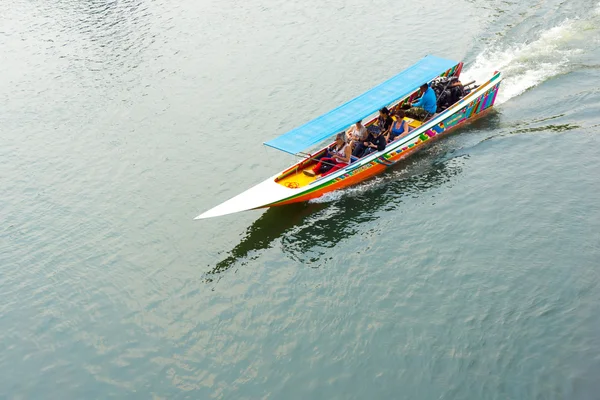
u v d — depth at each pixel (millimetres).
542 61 30812
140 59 36719
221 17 41000
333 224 22625
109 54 37844
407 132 25250
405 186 23969
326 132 22891
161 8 43688
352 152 24625
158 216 24328
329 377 16844
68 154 29047
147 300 20391
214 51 36625
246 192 23453
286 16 39906
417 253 20641
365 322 18344
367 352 17391
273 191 23359
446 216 22047
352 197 23859
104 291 21047
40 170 28188
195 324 19156
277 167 26312
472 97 26703
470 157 24922
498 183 23172
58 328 19828
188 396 16875
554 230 20531
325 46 35531
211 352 18109
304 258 21250
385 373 16719
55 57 38312
